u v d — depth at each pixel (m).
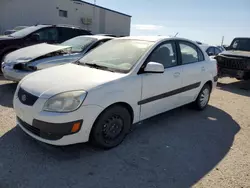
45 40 7.47
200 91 4.84
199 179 2.71
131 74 3.29
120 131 3.29
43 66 5.22
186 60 4.40
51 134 2.76
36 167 2.71
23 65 5.14
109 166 2.83
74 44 6.52
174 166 2.93
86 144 3.29
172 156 3.16
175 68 4.04
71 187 2.43
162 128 4.05
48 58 5.41
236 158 3.22
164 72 3.78
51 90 2.80
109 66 3.53
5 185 2.38
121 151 3.19
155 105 3.74
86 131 2.87
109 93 2.97
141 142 3.48
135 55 3.59
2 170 2.60
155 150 3.28
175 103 4.20
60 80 3.03
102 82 2.97
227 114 5.05
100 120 2.96
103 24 25.14
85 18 22.66
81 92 2.77
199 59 4.79
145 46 3.74
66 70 3.46
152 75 3.54
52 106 2.71
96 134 2.98
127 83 3.19
